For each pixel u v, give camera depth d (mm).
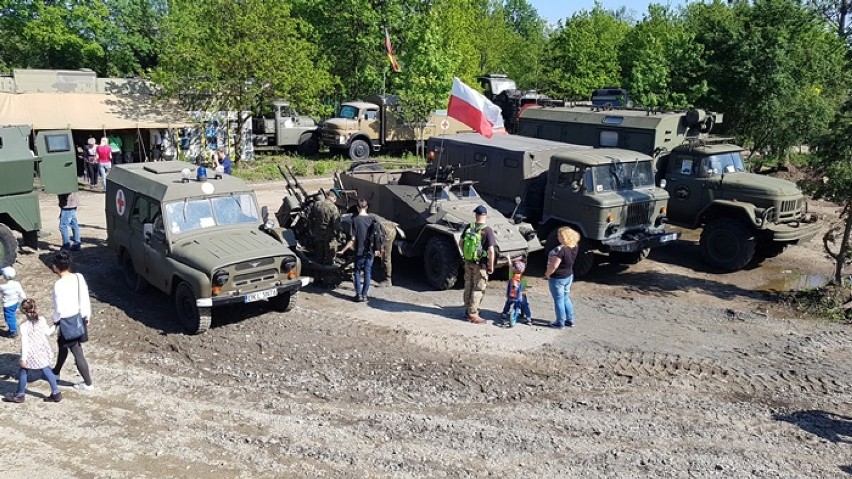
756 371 9070
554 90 38438
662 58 25625
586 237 13211
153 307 11070
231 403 7883
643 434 7363
